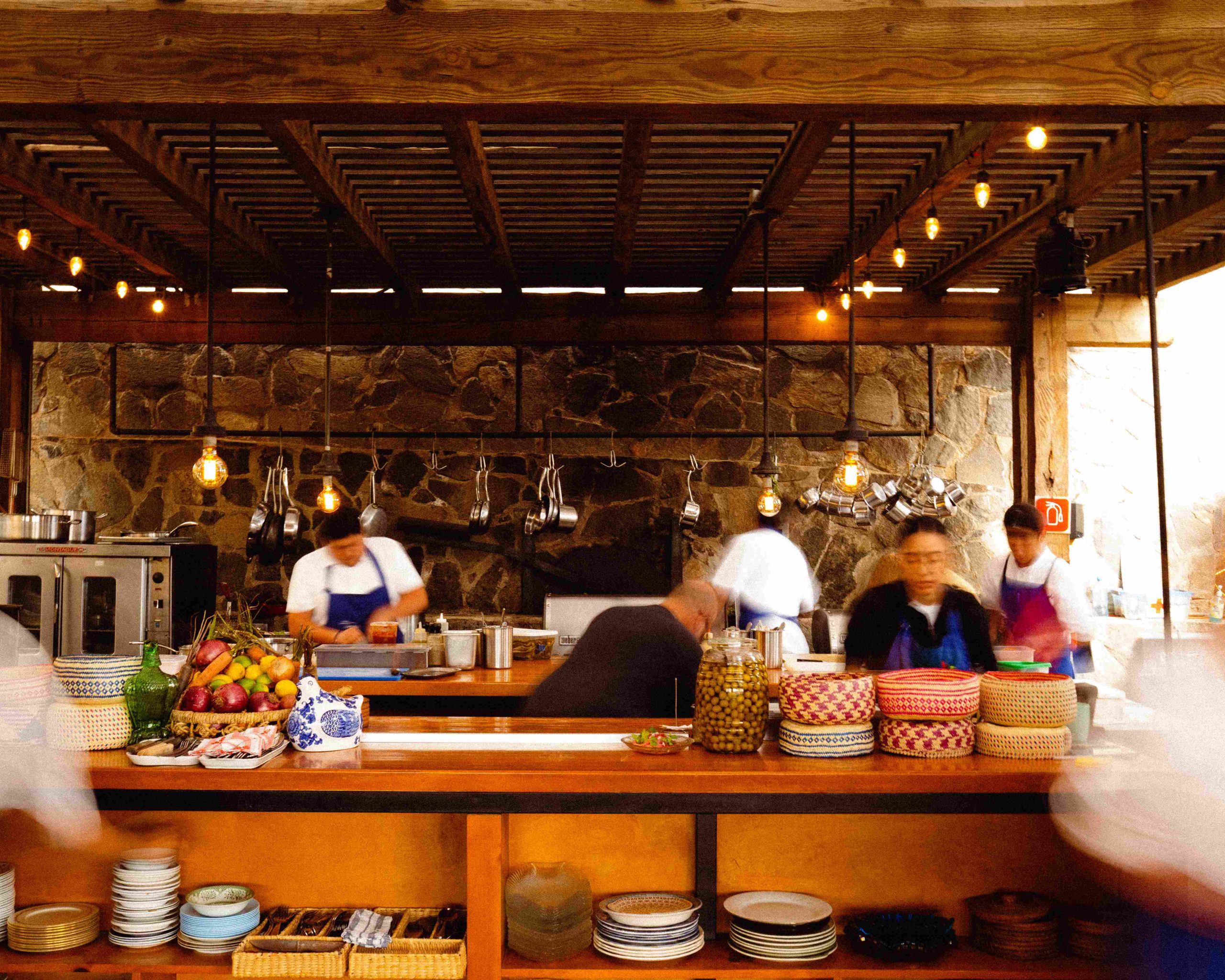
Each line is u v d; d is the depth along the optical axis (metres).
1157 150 3.90
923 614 3.62
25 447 6.31
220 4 3.28
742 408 6.72
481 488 6.50
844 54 3.29
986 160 3.92
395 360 6.72
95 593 5.65
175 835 2.63
